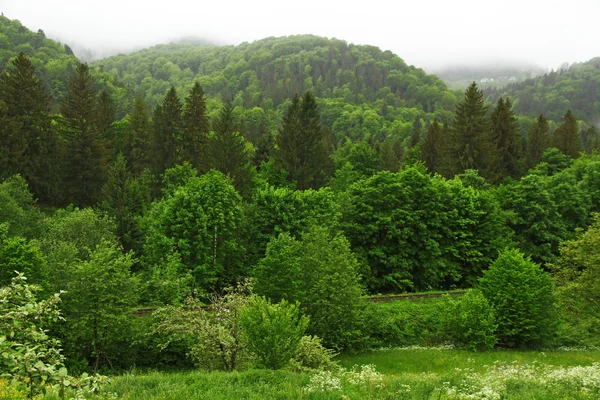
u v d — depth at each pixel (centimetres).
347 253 3488
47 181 6359
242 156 6481
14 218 4303
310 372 2131
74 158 6612
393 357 3128
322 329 3117
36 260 3008
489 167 7625
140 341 2658
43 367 745
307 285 3306
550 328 3434
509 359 3047
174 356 2842
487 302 3438
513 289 3447
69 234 3988
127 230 5125
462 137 7719
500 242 5206
